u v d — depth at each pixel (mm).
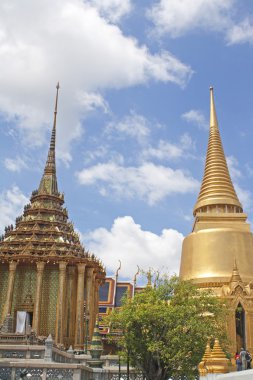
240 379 13852
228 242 59781
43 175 73000
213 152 69875
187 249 61938
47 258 60219
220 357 41094
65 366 30734
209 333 32188
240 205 65750
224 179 67312
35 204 69000
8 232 65000
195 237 61406
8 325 51719
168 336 31000
